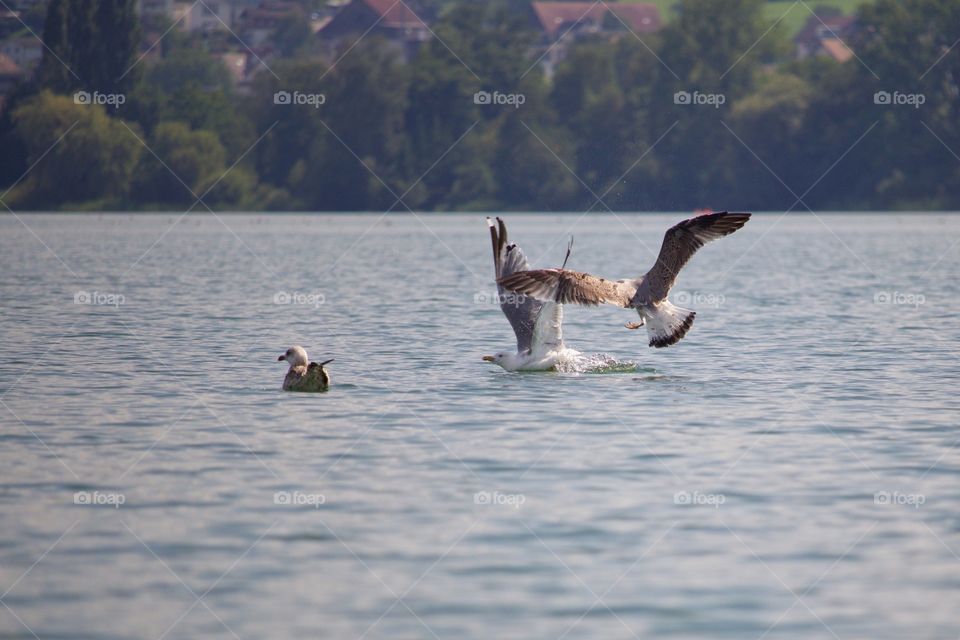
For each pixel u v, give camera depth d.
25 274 39.19
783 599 8.95
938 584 9.24
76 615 8.65
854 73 101.56
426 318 26.20
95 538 10.18
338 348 21.14
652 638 8.29
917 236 66.94
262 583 9.23
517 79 108.44
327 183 104.50
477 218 98.56
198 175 102.81
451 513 10.86
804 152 101.50
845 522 10.62
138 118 105.12
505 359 18.52
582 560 9.71
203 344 21.67
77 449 13.17
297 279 38.06
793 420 14.67
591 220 93.94
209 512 10.90
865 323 25.39
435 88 105.56
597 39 126.56
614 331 24.25
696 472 12.21
